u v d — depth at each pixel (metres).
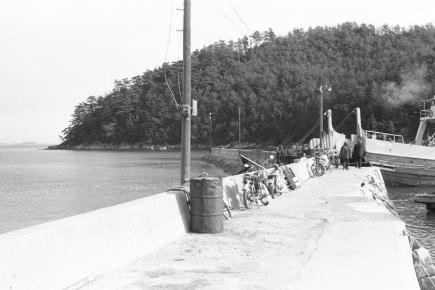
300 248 9.43
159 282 7.04
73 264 6.64
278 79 175.50
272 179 17.81
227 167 70.12
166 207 9.88
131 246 8.23
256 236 10.48
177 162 107.12
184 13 11.41
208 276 7.41
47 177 72.31
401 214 25.11
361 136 39.53
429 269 10.59
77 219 7.09
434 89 122.88
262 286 6.91
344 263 8.16
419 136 42.91
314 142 43.94
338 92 141.25
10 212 35.91
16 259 5.61
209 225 10.58
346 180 25.48
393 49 170.50
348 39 193.25
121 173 76.44
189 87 11.53
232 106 173.62
